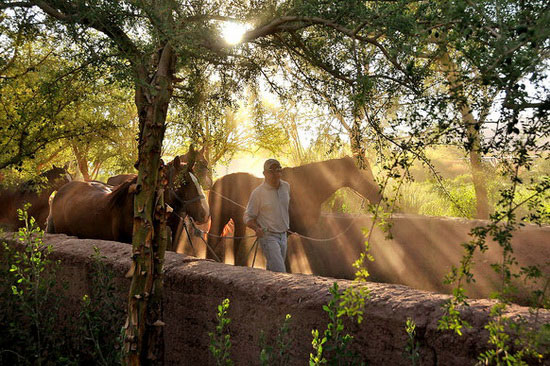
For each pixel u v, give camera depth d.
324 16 3.48
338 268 8.74
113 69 3.71
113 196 6.96
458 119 2.31
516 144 2.15
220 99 4.38
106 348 3.77
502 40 1.92
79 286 4.51
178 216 7.14
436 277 7.54
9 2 3.85
